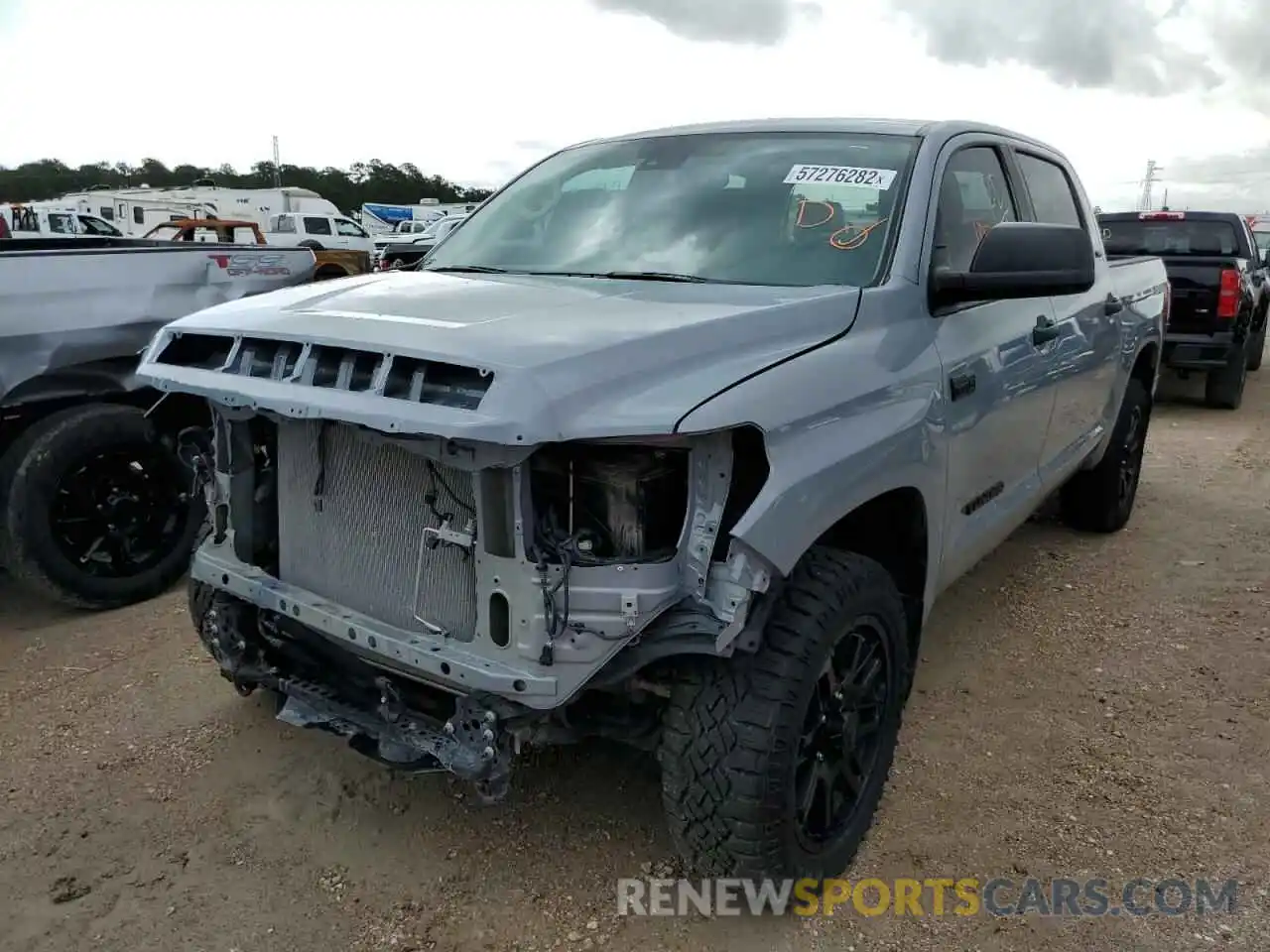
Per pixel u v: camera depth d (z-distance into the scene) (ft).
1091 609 16.49
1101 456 18.49
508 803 10.90
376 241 105.29
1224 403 35.29
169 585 16.48
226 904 9.34
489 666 7.88
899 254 10.70
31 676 13.60
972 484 11.78
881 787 10.28
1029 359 12.98
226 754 11.75
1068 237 10.14
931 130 12.15
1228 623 15.96
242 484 9.86
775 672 8.41
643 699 9.13
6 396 14.46
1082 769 11.78
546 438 7.18
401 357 7.75
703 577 7.84
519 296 9.77
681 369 8.12
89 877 9.67
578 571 7.75
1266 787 11.43
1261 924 9.27
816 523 8.31
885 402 9.51
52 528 14.93
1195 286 33.24
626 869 9.90
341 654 9.68
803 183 11.56
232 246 17.61
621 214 11.99
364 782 11.23
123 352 15.44
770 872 8.77
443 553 8.34
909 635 11.10
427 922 9.16
